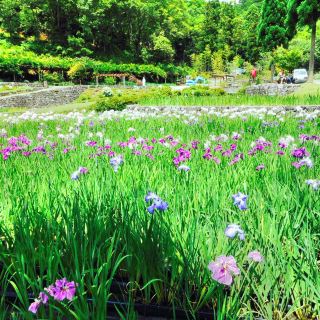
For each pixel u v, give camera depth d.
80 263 2.70
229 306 2.22
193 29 105.50
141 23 88.31
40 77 56.94
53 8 80.69
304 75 47.28
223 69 79.94
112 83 61.97
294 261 2.48
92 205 3.12
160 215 2.78
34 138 9.66
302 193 3.38
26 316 2.16
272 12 50.25
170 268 2.80
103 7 81.69
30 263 2.67
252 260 2.38
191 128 10.14
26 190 4.05
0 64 53.84
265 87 37.53
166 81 78.75
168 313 2.52
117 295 2.72
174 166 4.83
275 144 6.91
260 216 3.05
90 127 10.95
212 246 2.73
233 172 4.35
